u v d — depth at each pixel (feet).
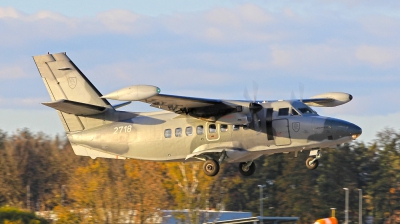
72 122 302.86
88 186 370.32
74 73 301.22
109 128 297.53
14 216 347.15
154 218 361.92
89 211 355.97
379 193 545.03
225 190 524.52
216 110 276.21
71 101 282.97
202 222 361.30
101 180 379.96
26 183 538.06
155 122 291.58
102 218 353.31
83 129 302.04
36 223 344.08
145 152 291.99
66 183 524.52
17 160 545.44
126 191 380.78
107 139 296.92
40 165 548.31
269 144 275.80
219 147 278.46
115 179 408.05
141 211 362.53
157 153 290.15
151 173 411.34
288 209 540.93
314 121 271.69
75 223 348.79
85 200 358.84
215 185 526.16
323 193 545.03
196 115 280.31
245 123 272.10
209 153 278.87
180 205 389.60
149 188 392.06
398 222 531.91
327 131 270.05
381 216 536.42
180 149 285.84
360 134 270.67
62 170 536.83
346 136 269.85
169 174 417.49
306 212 534.37
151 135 290.15
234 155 274.57
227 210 536.83
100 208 357.41
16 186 531.91
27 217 350.84
